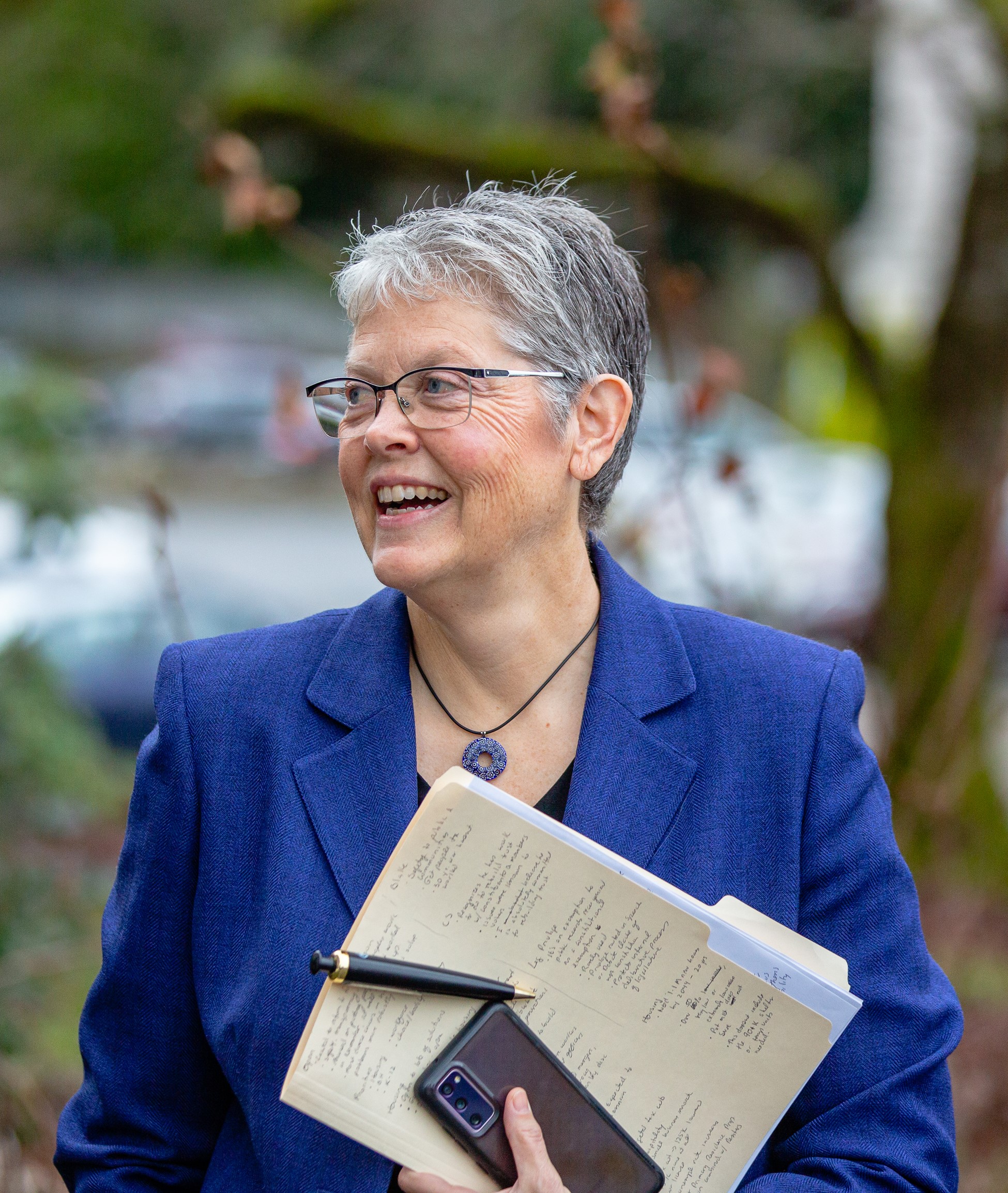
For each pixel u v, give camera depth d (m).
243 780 2.54
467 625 2.53
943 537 7.81
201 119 5.18
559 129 8.01
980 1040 5.46
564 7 10.03
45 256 31.80
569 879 2.14
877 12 8.12
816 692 2.59
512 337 2.39
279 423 5.14
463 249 2.38
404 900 2.15
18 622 10.16
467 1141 2.11
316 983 2.37
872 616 7.90
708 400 4.88
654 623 2.65
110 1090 2.55
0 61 18.50
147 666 10.60
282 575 19.00
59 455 6.68
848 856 2.49
